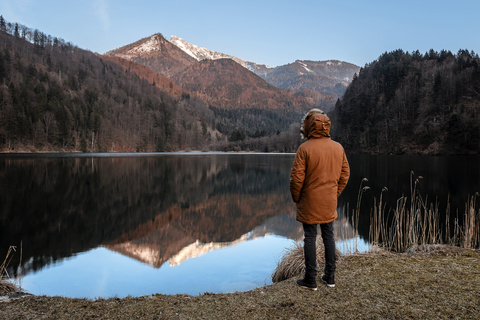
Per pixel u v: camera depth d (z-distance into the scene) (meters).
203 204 12.92
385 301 2.58
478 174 20.95
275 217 10.55
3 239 7.71
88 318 2.44
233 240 7.62
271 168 32.09
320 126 2.79
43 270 5.49
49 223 9.38
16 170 24.75
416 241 5.12
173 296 3.00
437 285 2.91
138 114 134.88
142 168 30.53
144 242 7.50
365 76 138.12
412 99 91.94
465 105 69.31
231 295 2.94
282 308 2.53
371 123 94.62
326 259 3.00
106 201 13.12
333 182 2.81
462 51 114.62
